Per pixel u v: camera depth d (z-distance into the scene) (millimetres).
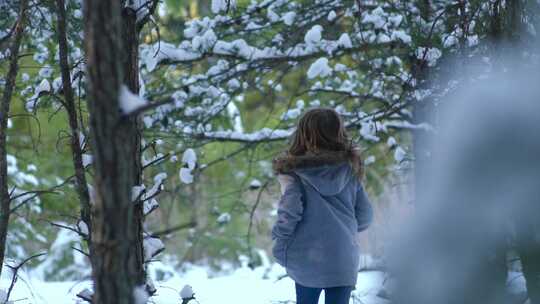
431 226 4453
